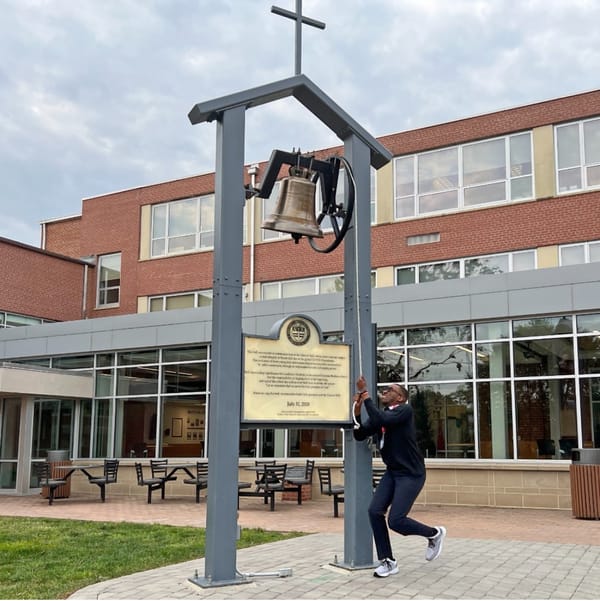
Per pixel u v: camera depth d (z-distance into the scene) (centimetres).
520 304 1541
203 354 1925
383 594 617
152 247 2797
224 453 672
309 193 773
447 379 1628
